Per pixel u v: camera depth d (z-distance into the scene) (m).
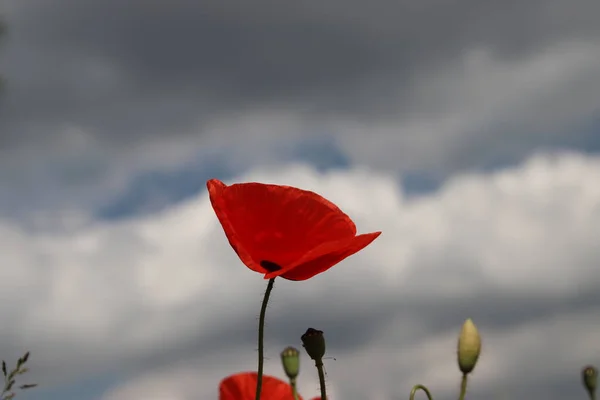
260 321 0.92
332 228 0.97
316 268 0.94
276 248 0.96
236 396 0.96
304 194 0.96
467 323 0.90
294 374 0.93
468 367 0.90
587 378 0.92
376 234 0.95
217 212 0.96
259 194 0.96
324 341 0.93
